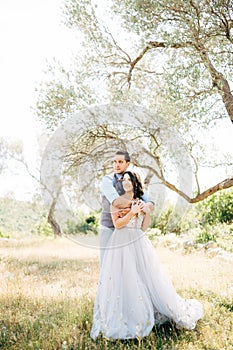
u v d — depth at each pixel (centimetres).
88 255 975
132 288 398
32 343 374
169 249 1015
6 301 516
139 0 724
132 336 380
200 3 692
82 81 885
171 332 401
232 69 781
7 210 1337
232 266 759
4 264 827
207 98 749
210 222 1259
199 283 599
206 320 436
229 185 748
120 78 890
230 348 367
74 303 492
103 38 878
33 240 1205
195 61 707
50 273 743
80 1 873
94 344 372
